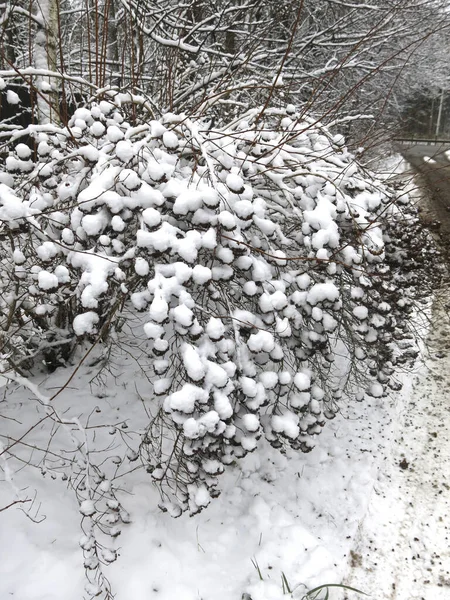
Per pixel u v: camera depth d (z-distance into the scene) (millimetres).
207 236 2105
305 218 2576
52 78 3205
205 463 2361
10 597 2375
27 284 3133
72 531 2732
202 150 2391
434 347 5164
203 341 2141
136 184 2072
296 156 3078
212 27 4980
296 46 5715
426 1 6070
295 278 2682
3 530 2631
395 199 3285
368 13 6082
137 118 3307
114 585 2516
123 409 3799
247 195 2357
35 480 2990
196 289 2688
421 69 9852
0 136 2613
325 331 2740
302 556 2789
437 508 3182
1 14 3592
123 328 4703
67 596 2424
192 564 2701
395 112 11453
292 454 3598
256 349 2160
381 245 2916
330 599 2574
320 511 3146
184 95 3883
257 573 2691
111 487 2871
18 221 2166
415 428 3941
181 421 2066
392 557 2848
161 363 2094
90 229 2088
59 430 3498
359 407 4184
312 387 2744
